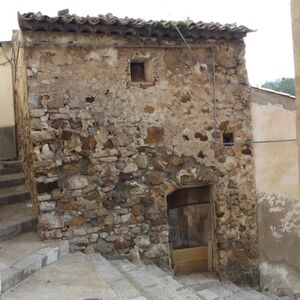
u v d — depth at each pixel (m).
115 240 5.61
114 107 5.64
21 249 4.88
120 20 5.39
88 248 5.47
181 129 5.93
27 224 5.51
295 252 6.40
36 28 5.22
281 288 6.33
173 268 6.18
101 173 5.58
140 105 5.75
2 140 8.72
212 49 6.04
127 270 4.90
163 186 5.84
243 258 6.18
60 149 5.40
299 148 2.26
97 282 4.09
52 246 5.01
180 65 5.93
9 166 7.46
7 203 6.08
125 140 5.68
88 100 5.53
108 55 5.60
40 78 5.32
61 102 5.40
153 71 5.80
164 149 5.86
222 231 6.09
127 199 5.68
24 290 3.81
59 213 5.38
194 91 5.99
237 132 6.18
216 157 6.09
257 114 6.28
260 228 6.28
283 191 6.36
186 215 6.43
